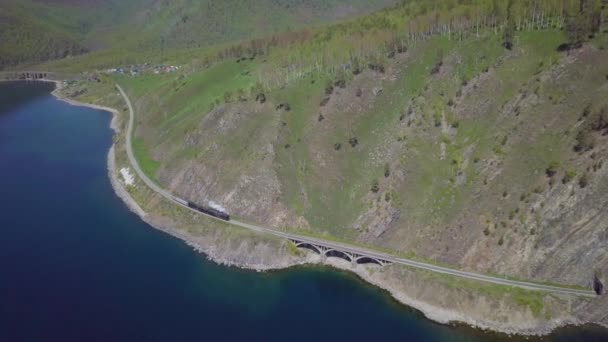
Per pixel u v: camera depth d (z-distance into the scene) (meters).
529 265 141.50
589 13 171.25
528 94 166.50
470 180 159.75
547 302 134.00
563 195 143.00
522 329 131.38
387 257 155.50
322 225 172.62
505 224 147.38
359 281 155.50
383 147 181.38
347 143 188.88
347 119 196.25
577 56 166.75
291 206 178.50
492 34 194.88
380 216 166.25
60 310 138.25
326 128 195.00
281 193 181.12
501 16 198.12
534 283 138.88
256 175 187.88
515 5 196.88
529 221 145.00
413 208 163.12
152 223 189.62
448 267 149.00
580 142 146.00
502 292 137.62
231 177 193.12
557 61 169.25
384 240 162.38
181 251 172.12
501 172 155.88
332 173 182.62
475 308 137.25
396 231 162.00
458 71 189.12
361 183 176.75
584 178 140.50
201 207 187.88
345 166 183.12
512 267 143.00
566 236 139.75
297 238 167.75
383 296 149.00
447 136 172.62
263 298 148.88
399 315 141.38
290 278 158.75
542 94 163.62
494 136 164.25
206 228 180.38
